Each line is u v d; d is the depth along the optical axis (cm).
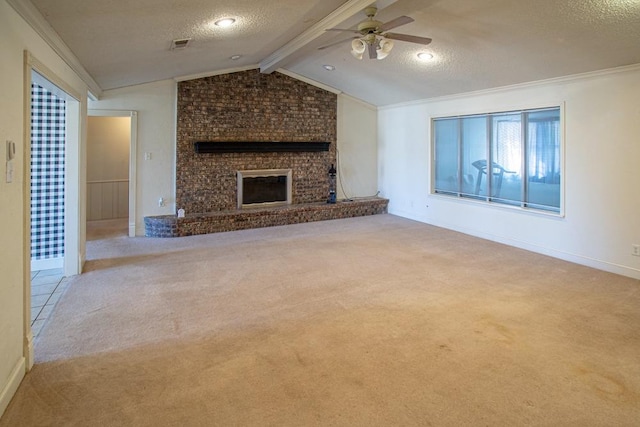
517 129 566
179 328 313
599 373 250
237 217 682
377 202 824
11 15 231
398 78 639
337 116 814
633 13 330
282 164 762
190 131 671
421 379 243
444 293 388
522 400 223
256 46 541
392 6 383
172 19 344
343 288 402
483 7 369
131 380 243
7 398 218
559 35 392
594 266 475
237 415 211
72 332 306
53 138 465
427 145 730
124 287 406
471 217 650
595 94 462
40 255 469
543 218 534
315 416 209
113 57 429
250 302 367
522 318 331
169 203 673
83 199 471
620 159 443
